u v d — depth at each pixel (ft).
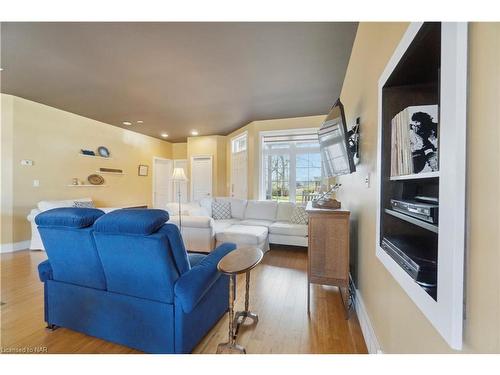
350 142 7.24
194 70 9.30
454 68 1.96
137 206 20.81
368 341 5.26
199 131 20.21
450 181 2.01
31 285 8.44
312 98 12.35
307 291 7.65
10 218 12.62
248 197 17.22
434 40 2.70
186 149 25.21
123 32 6.86
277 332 5.91
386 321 4.23
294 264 11.14
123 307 5.04
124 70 9.30
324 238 6.83
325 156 9.12
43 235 5.36
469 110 1.90
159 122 17.37
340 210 6.92
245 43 7.48
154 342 4.82
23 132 13.00
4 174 12.48
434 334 2.56
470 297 1.90
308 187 16.22
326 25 6.64
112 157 18.42
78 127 15.81
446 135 2.06
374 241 5.04
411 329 3.18
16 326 6.01
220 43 7.47
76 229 5.05
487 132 1.74
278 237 13.50
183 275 4.83
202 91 11.45
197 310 5.22
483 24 1.79
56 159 14.60
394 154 3.73
